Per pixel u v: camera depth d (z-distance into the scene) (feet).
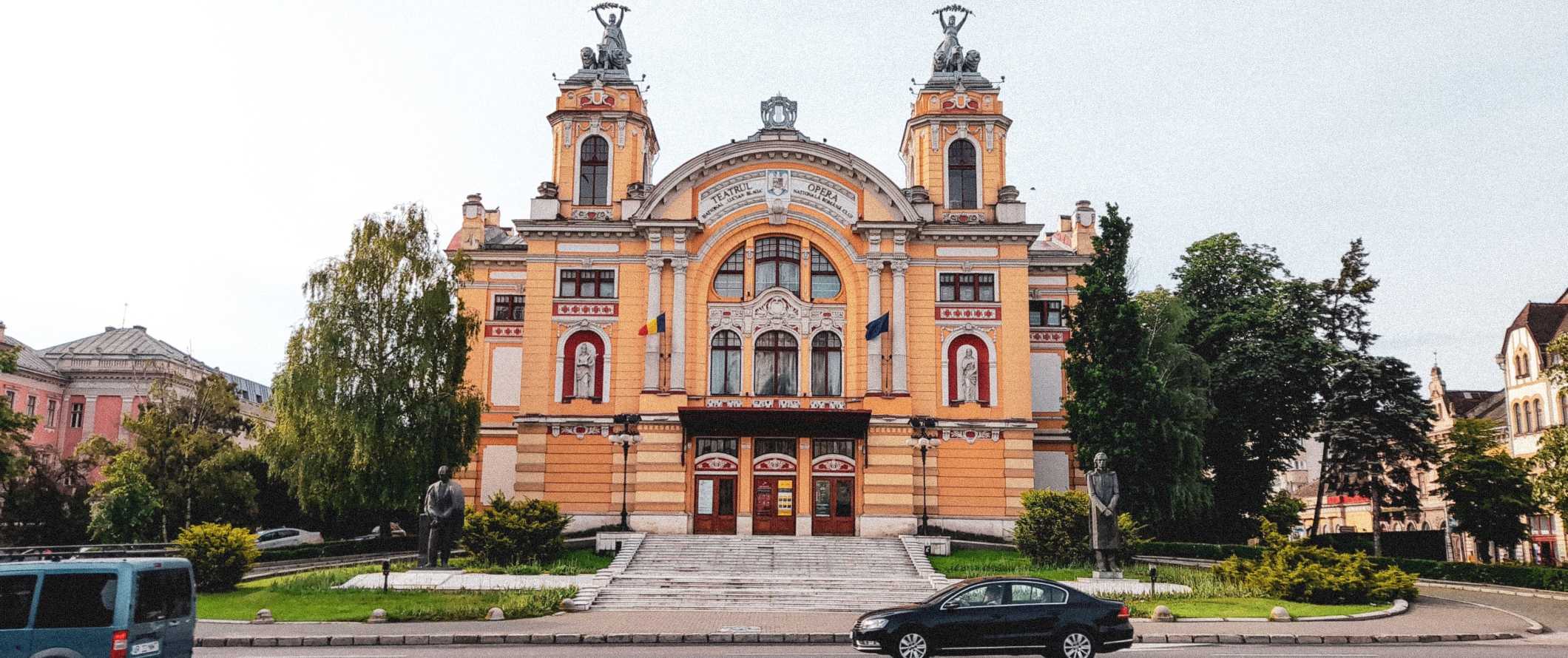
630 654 69.72
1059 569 118.73
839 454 149.89
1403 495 160.15
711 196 154.92
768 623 88.43
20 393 211.20
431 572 112.37
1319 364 160.15
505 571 116.06
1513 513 165.48
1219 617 87.92
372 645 76.02
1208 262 175.73
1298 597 99.35
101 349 235.40
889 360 149.69
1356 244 170.30
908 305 153.69
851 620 91.61
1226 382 163.12
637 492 145.69
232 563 105.60
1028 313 154.71
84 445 168.25
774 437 149.69
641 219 152.76
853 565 125.49
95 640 50.85
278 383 147.43
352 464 141.49
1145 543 128.16
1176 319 156.15
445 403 148.66
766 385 151.23
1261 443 169.58
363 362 146.72
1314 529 164.55
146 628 52.47
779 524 147.54
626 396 150.00
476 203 189.26
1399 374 157.28
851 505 148.46
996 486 149.07
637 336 151.84
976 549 140.77
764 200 154.92
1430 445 156.76
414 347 148.97
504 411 171.94
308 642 76.07
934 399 150.61
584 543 138.62
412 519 188.24
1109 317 143.84
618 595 105.09
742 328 152.25
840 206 154.71
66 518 164.76
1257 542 166.61
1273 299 169.78
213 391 178.29
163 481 161.58
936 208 160.56
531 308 153.38
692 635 79.05
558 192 164.04
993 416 151.23
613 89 168.14
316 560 136.87
